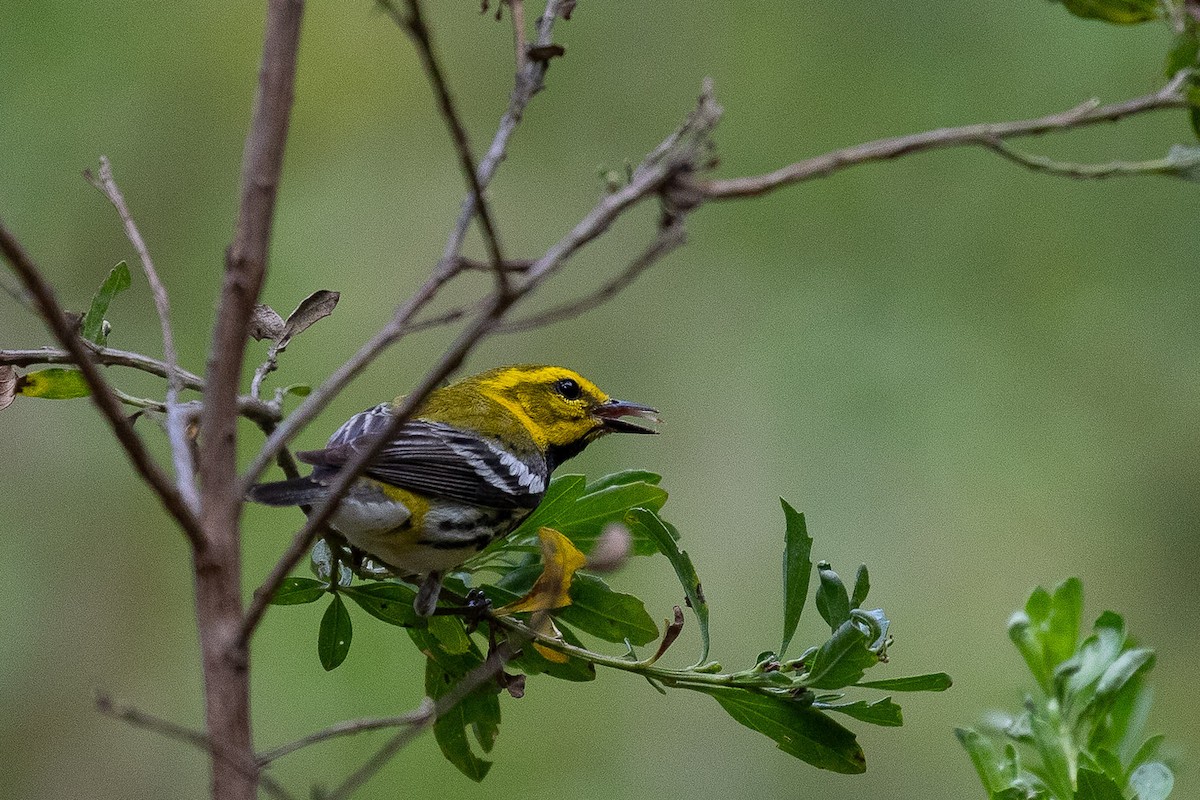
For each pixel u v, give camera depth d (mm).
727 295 14570
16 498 13539
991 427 13797
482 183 4246
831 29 14883
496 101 15555
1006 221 14344
